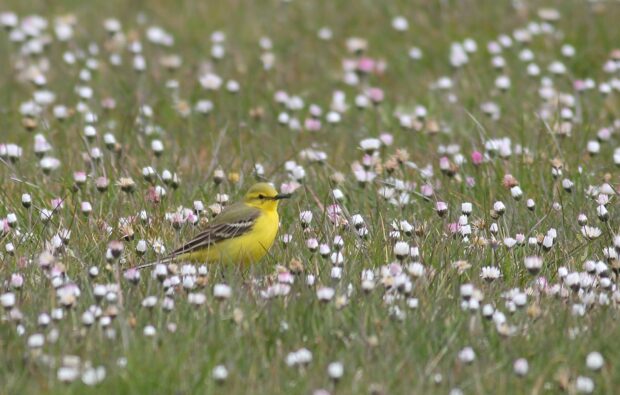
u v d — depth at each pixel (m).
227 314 10.64
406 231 12.75
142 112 17.83
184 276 11.44
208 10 25.28
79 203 14.21
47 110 19.31
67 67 21.45
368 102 19.91
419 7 24.14
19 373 9.79
